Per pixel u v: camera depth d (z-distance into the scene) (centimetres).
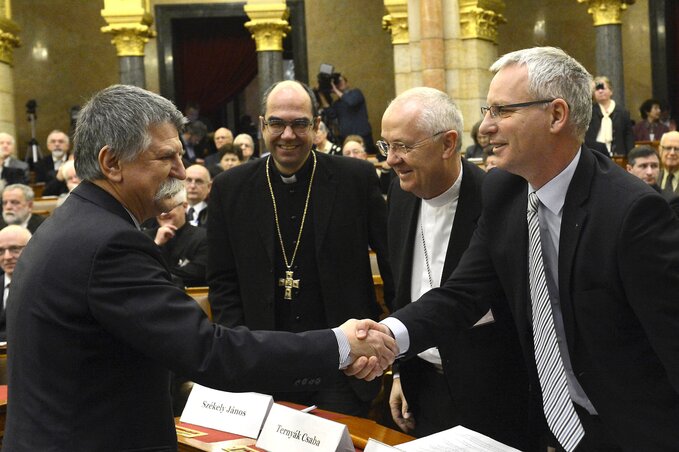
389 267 425
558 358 287
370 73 1902
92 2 1889
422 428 383
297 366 265
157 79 1902
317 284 417
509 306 320
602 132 1109
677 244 260
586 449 290
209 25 1947
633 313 270
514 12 1867
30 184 1395
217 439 321
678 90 1811
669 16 1805
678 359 258
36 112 1864
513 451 285
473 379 359
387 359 297
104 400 247
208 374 248
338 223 415
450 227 372
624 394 274
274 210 418
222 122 1983
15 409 248
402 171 362
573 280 275
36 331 246
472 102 1279
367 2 1895
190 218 865
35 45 1869
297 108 403
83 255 246
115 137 254
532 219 292
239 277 420
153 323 245
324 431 292
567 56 278
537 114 272
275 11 1542
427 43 1261
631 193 267
